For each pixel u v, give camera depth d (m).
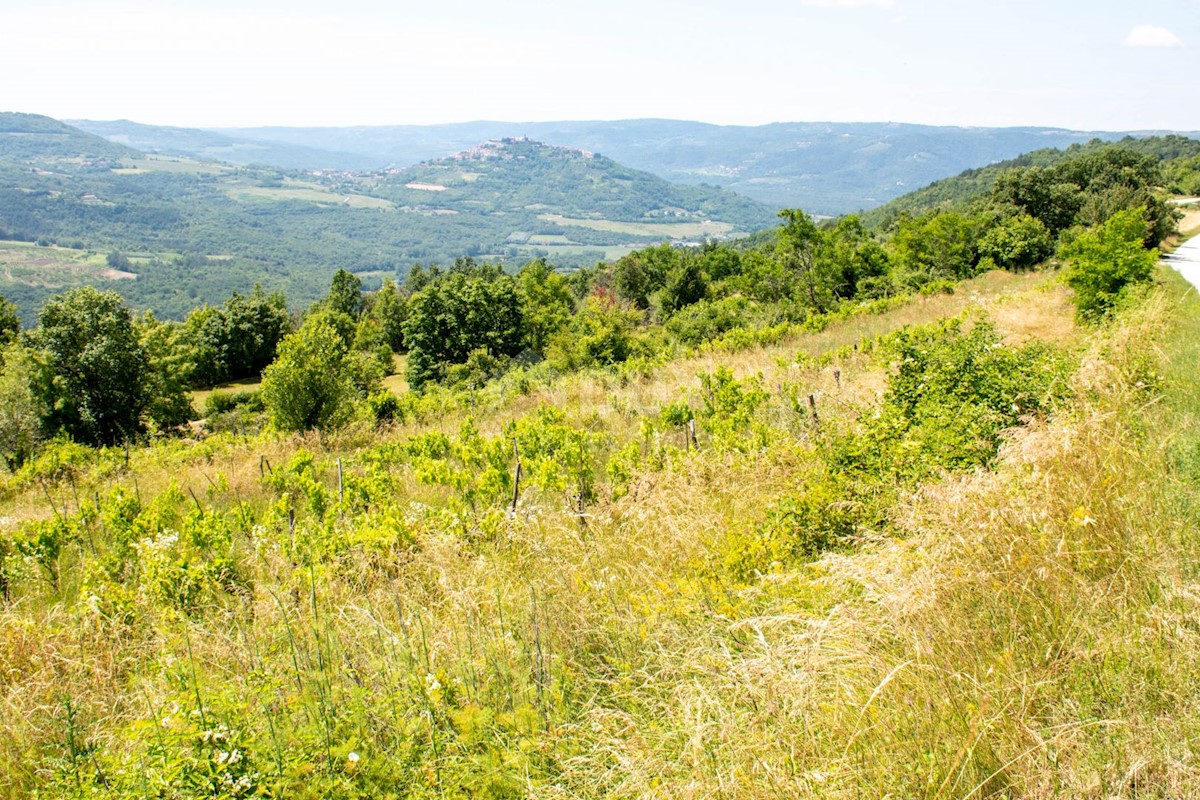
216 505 10.06
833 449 6.35
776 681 3.07
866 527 4.91
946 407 6.46
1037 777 2.35
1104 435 4.80
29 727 3.69
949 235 40.09
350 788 2.85
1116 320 12.27
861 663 3.14
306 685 3.56
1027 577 3.24
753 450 7.86
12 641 4.55
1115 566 3.39
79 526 8.09
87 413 28.67
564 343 30.58
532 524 6.40
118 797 2.79
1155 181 64.12
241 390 54.00
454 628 4.23
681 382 16.95
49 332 29.25
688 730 2.94
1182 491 4.00
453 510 7.36
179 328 59.47
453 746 3.14
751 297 36.44
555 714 3.36
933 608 3.29
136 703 3.94
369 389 32.31
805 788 2.50
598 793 2.93
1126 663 2.70
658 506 6.12
